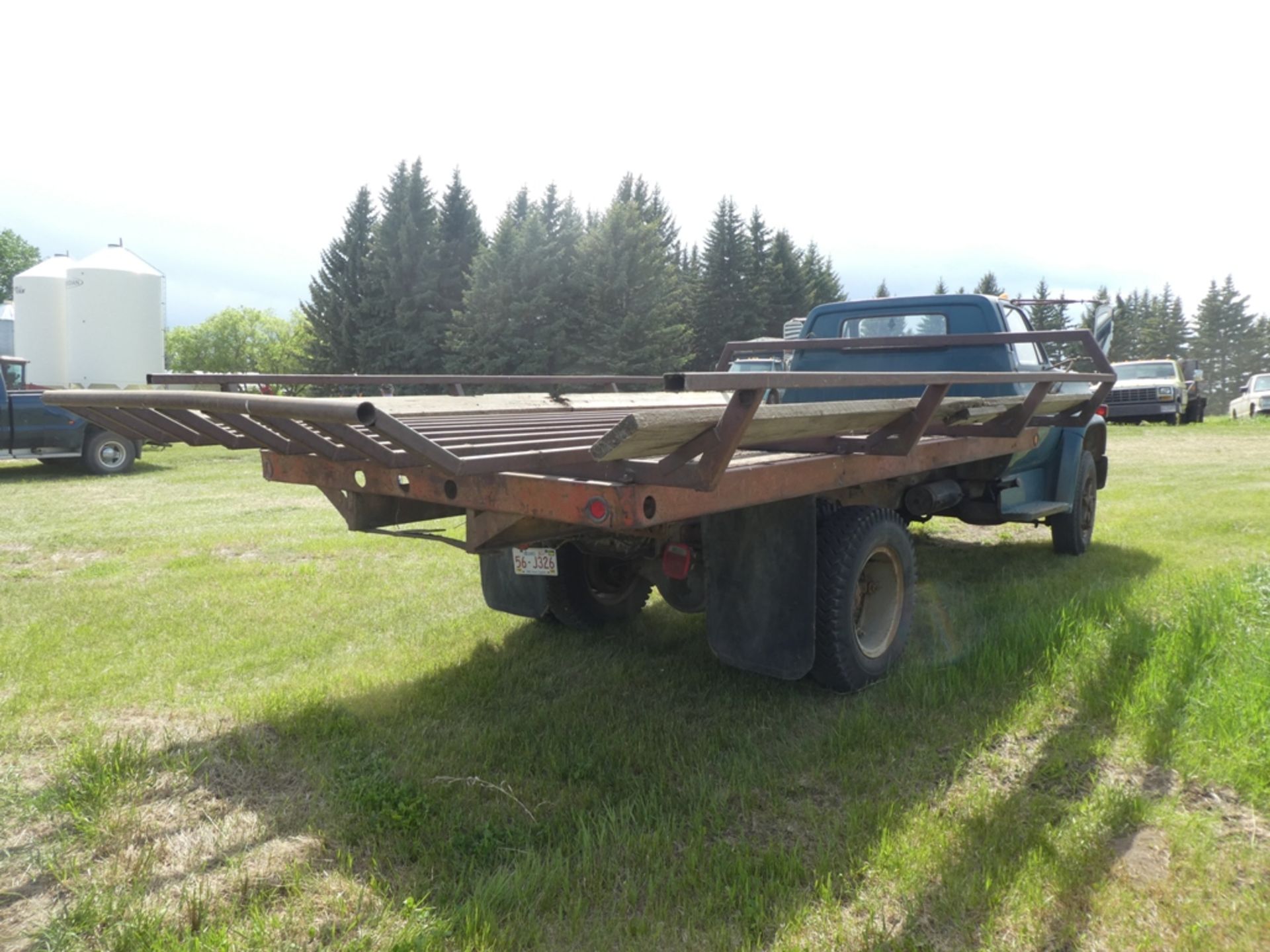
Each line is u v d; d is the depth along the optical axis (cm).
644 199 6712
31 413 1173
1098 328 840
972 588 534
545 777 296
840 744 314
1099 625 422
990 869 235
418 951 205
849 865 240
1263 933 209
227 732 330
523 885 229
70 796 276
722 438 226
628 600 461
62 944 207
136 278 2108
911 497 498
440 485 286
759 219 5966
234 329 7650
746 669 350
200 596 527
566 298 4356
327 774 296
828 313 614
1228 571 515
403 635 457
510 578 448
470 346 4141
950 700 351
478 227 4709
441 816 268
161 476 1217
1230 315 10006
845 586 347
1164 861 241
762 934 213
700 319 5831
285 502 959
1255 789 273
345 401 208
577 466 258
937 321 569
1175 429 2102
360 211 4666
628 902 225
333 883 235
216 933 207
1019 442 498
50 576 588
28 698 360
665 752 314
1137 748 307
